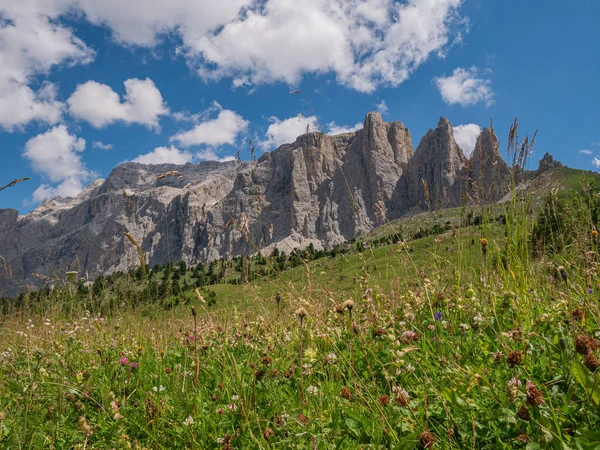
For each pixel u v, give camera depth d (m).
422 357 3.78
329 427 2.98
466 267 5.61
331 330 4.53
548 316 4.14
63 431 3.61
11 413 3.92
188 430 3.45
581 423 2.49
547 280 5.30
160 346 6.16
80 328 6.54
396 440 2.69
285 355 5.03
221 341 5.85
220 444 3.24
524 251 5.47
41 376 4.49
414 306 5.35
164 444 3.44
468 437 2.63
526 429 2.55
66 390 3.98
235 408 3.66
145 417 3.56
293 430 3.05
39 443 3.40
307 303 4.82
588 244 5.07
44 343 5.84
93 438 3.56
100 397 4.38
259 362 4.73
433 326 4.43
